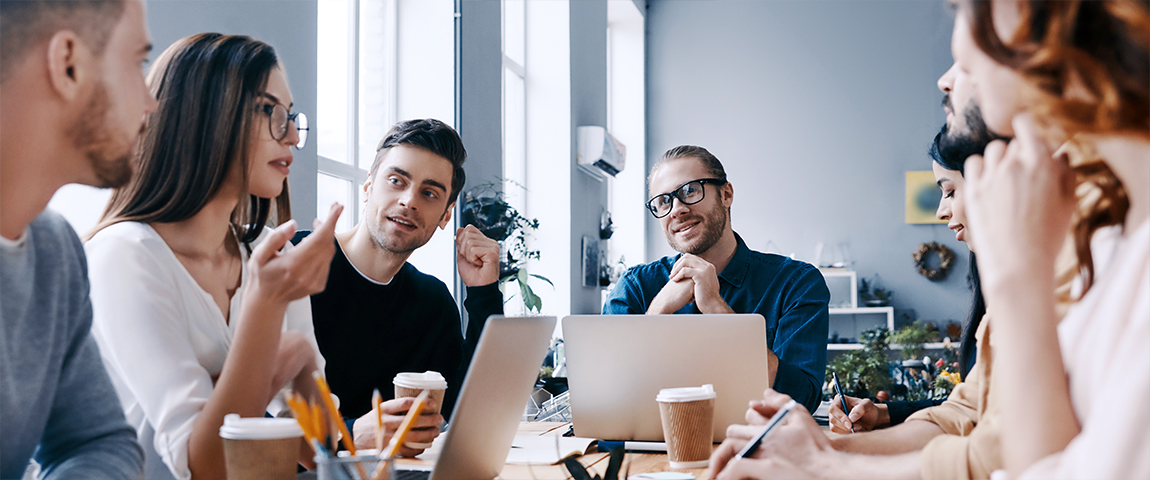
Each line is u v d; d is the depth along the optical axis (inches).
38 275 37.7
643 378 58.4
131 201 48.8
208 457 40.6
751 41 311.1
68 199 66.2
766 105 308.3
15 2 33.0
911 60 298.8
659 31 318.7
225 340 50.4
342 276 76.0
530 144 214.8
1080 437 25.6
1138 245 27.8
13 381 35.9
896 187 297.6
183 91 48.4
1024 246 28.3
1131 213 29.2
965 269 290.5
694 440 49.6
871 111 300.8
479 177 162.7
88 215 66.5
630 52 313.3
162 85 48.4
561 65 214.4
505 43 209.5
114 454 40.2
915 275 294.4
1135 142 28.0
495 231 154.3
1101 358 27.7
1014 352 27.8
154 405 43.2
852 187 300.7
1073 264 35.7
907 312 294.0
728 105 311.4
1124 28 26.5
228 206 51.5
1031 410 27.2
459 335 85.3
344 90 134.3
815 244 301.3
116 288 44.9
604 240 258.7
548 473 48.0
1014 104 29.7
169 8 74.9
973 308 72.0
